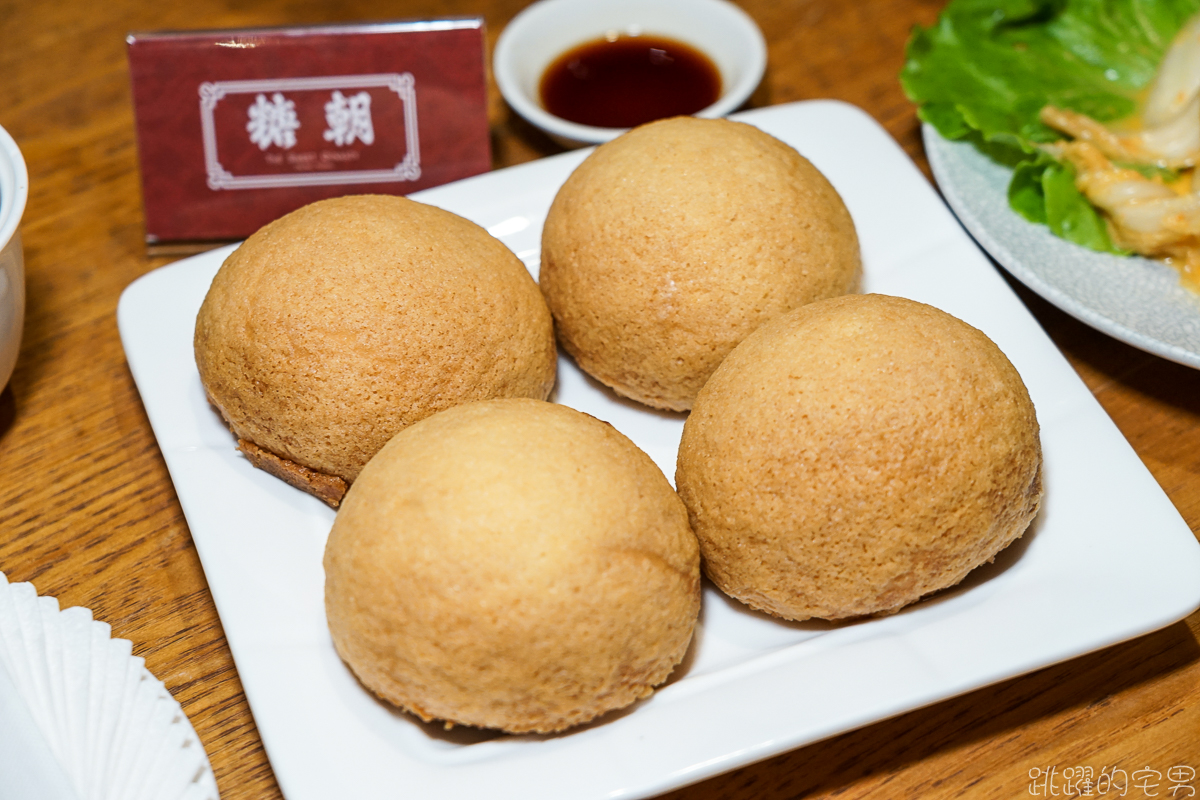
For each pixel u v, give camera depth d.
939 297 0.39
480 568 0.31
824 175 0.41
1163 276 0.40
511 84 0.44
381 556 0.31
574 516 0.31
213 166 0.41
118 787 0.31
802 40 0.49
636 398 0.38
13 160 0.37
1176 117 0.42
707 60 0.47
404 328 0.35
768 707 0.32
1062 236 0.41
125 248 0.44
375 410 0.35
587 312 0.37
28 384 0.41
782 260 0.36
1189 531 0.34
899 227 0.40
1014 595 0.33
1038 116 0.43
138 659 0.33
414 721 0.32
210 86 0.41
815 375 0.33
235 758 0.34
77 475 0.39
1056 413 0.36
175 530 0.38
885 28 0.49
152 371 0.38
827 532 0.32
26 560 0.37
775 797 0.33
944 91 0.43
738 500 0.33
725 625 0.34
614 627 0.31
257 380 0.35
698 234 0.36
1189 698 0.34
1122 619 0.32
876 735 0.34
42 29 0.50
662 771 0.31
